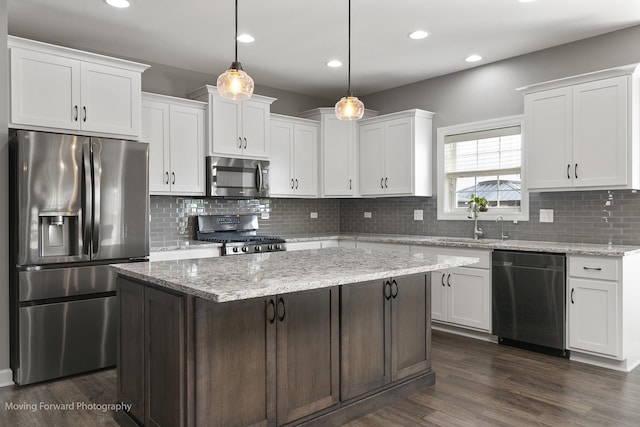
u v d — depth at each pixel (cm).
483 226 461
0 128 306
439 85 500
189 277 208
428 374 297
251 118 475
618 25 364
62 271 317
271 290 183
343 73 490
